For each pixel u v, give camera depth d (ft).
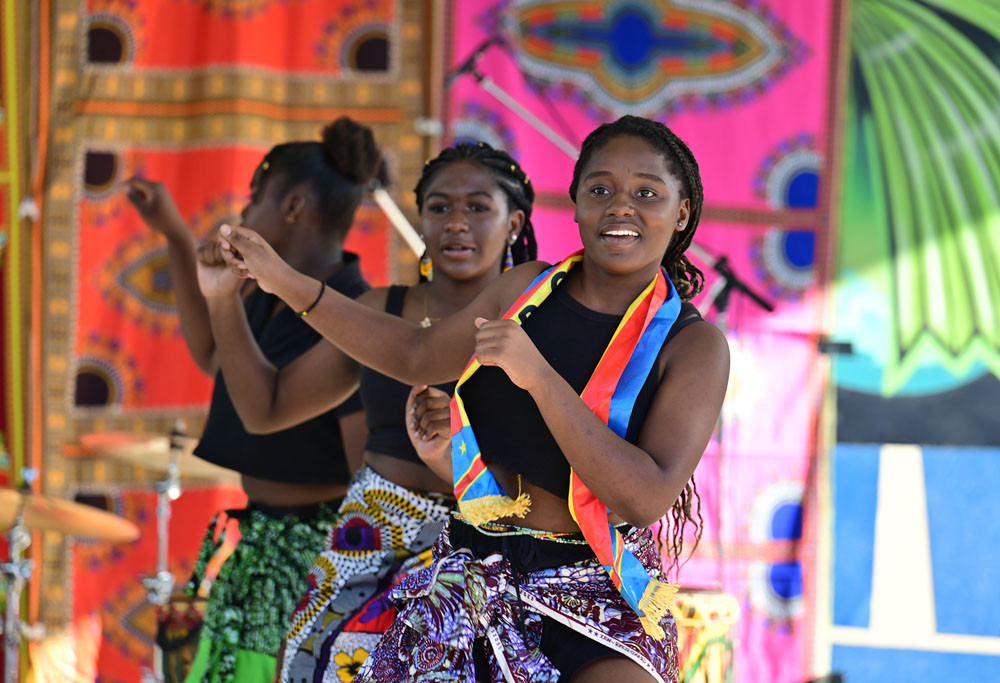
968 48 59.88
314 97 58.75
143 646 57.72
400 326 23.73
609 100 59.57
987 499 58.75
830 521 59.00
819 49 60.03
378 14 58.85
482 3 59.11
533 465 20.27
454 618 20.36
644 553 20.76
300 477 32.91
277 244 35.70
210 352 38.58
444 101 58.59
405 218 52.60
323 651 27.25
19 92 58.65
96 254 58.65
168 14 58.75
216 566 57.72
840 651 58.65
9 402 58.23
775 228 59.72
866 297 59.67
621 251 20.12
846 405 59.36
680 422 19.30
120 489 58.39
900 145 59.88
